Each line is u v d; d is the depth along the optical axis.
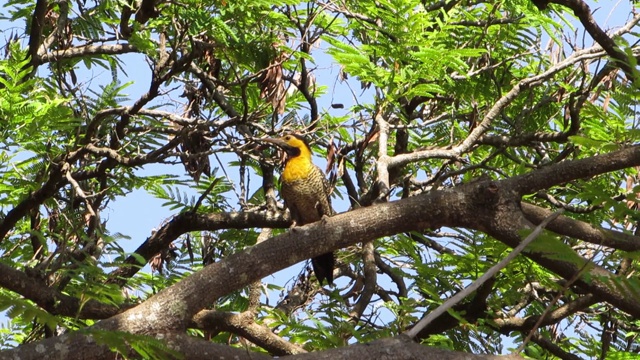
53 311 9.77
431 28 13.90
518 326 11.75
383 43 12.30
